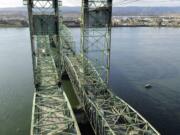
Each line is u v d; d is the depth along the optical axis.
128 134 31.56
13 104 54.44
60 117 33.06
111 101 40.78
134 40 156.62
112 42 146.50
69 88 62.28
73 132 29.64
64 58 77.44
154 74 80.19
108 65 44.91
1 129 43.75
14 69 84.75
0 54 110.81
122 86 68.25
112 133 30.06
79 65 60.41
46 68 52.25
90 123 40.25
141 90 65.19
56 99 39.00
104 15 41.62
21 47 127.56
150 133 31.16
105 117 35.28
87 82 47.06
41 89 43.78
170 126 47.19
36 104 36.78
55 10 43.91
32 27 42.38
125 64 92.94
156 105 56.16
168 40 158.25
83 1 40.62
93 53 90.19
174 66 90.50
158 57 105.94
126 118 35.03
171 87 67.81
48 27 44.16
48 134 29.27
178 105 56.41
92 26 42.38
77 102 51.44
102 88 45.47
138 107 55.22
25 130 43.38
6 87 65.81
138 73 80.75
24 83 69.06
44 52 66.25
